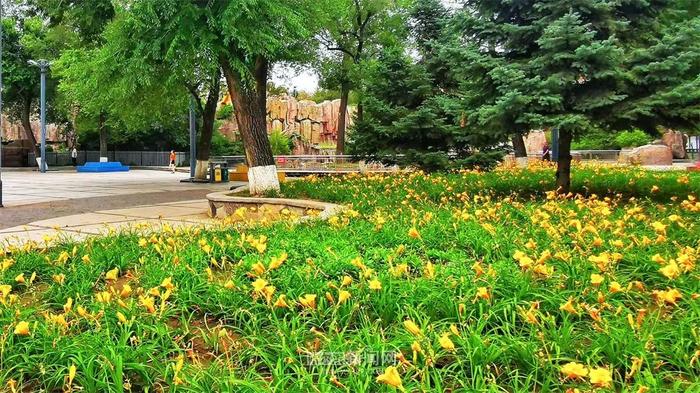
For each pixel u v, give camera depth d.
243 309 3.50
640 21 9.03
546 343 2.77
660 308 3.07
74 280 4.43
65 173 32.97
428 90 15.10
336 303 3.52
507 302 3.28
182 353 2.93
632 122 8.59
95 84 14.88
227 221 7.16
